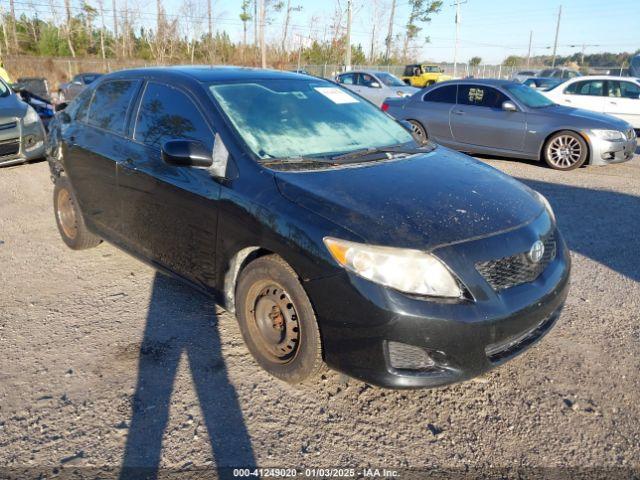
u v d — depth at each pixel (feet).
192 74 12.42
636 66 67.05
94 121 14.39
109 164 13.14
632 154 29.63
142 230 12.57
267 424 8.86
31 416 8.99
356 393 9.66
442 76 108.58
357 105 13.50
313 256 8.57
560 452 8.34
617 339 11.46
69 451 8.24
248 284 9.89
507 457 8.24
